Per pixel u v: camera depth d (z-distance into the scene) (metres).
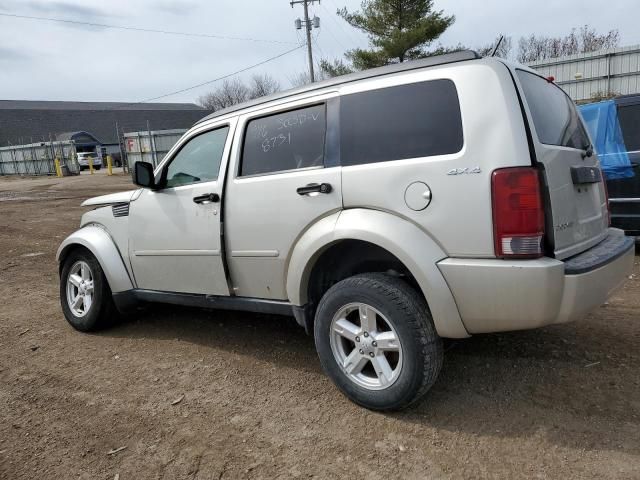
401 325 3.00
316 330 3.40
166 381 3.86
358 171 3.18
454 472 2.67
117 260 4.69
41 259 8.62
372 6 26.80
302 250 3.40
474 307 2.86
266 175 3.66
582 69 19.41
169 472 2.80
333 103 3.40
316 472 2.74
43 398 3.69
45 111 66.12
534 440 2.88
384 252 3.35
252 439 3.06
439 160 2.90
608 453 2.73
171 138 29.09
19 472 2.85
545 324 2.79
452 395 3.39
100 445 3.08
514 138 2.74
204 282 4.09
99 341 4.74
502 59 2.99
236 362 4.11
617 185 6.39
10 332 5.08
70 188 24.70
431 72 3.05
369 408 3.26
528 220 2.71
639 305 4.84
